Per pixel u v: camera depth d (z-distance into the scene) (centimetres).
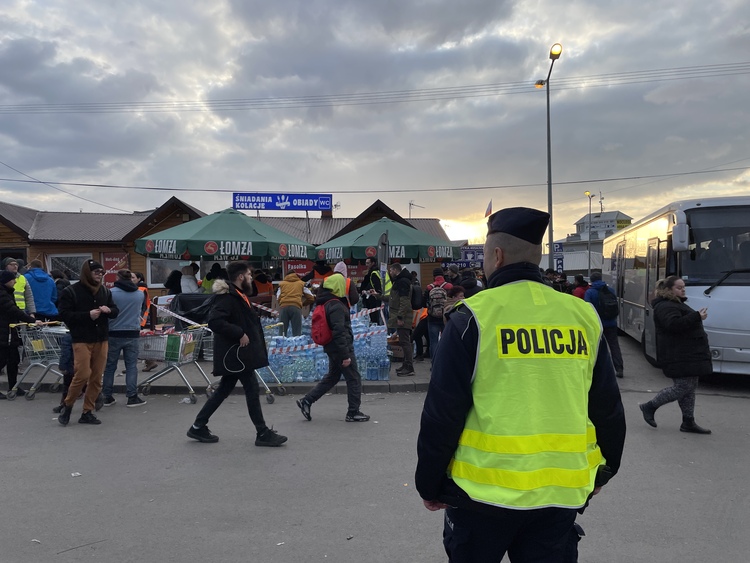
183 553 370
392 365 1105
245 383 593
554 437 198
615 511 436
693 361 641
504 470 195
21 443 612
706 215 920
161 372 814
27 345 809
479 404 202
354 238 1594
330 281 697
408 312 973
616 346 1018
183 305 1172
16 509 441
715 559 364
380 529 404
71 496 466
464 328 204
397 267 984
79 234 2255
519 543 211
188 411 752
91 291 668
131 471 523
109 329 770
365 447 594
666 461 555
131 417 721
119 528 406
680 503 452
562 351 205
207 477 507
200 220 1379
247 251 1270
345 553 370
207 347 952
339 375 710
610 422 217
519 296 211
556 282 1677
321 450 584
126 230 2327
